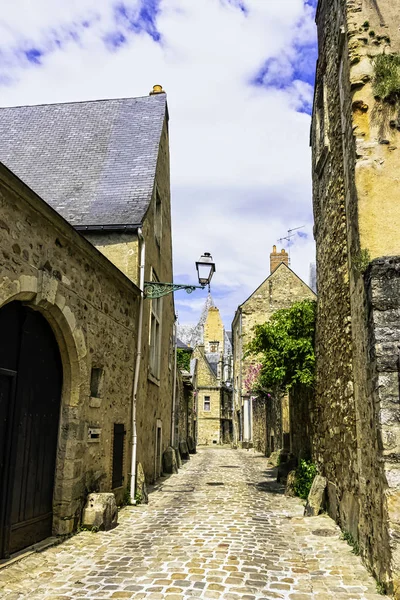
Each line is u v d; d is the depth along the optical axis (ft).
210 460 66.03
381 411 14.23
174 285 30.76
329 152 24.41
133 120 41.73
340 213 21.58
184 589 13.70
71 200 33.83
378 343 14.74
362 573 15.31
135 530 21.17
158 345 41.83
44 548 17.48
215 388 139.95
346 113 19.81
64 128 42.01
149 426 36.63
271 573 15.28
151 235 35.60
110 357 25.18
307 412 33.40
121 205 32.76
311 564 16.26
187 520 23.44
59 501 19.30
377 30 18.76
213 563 16.25
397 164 17.29
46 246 17.70
